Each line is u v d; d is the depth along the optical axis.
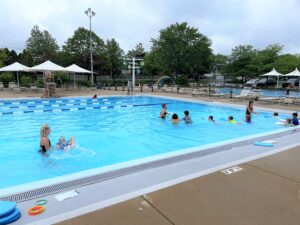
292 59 36.91
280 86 35.56
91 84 29.53
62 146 6.89
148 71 51.50
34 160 6.09
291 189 3.48
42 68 18.88
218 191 3.38
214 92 21.34
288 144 5.87
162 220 2.69
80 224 2.58
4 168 5.58
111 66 48.41
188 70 42.62
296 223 2.66
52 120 11.40
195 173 4.00
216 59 54.09
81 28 46.34
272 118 11.85
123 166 4.23
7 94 20.09
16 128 9.67
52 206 2.95
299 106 14.80
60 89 26.53
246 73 38.72
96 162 6.06
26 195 3.21
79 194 3.25
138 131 9.49
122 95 21.33
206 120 11.53
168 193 3.31
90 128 9.97
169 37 40.53
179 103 17.70
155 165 4.34
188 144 7.87
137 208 2.93
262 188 3.50
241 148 5.49
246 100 17.77
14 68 20.48
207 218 2.74
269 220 2.71
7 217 2.59
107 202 3.05
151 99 19.92
